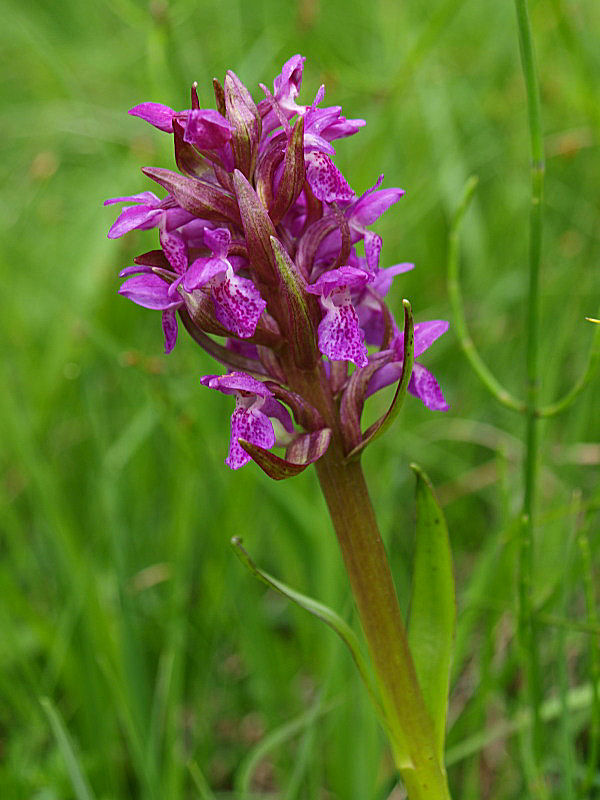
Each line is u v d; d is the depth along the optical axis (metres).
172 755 0.25
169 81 0.32
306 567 0.29
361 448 0.19
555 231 0.41
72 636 0.27
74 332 0.36
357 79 0.36
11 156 0.51
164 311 0.19
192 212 0.18
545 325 0.35
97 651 0.26
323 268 0.19
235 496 0.29
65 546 0.28
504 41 0.47
